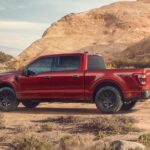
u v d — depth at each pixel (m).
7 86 17.89
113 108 16.19
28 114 16.69
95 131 12.39
